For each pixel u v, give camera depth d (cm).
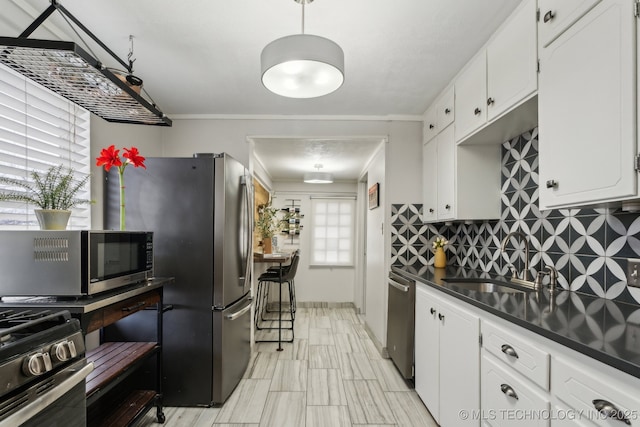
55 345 101
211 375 229
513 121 192
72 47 117
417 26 186
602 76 116
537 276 192
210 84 262
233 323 250
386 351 325
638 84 104
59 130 191
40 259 138
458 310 174
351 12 174
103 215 229
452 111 253
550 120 142
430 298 215
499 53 185
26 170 168
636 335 101
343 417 218
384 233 330
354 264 591
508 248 238
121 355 185
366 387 261
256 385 264
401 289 262
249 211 277
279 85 178
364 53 215
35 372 91
